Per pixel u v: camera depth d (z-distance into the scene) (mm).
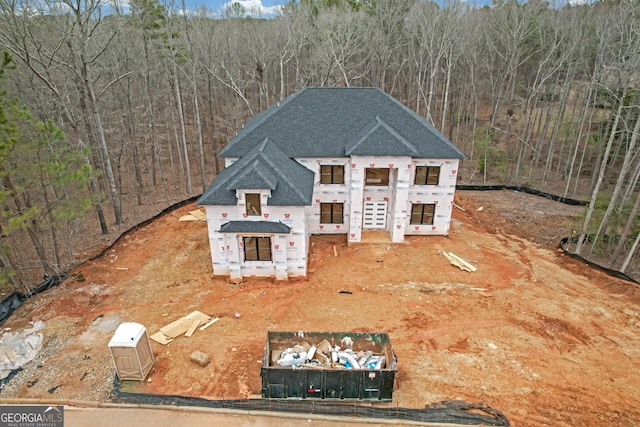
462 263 25688
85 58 28297
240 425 14500
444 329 19547
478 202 37688
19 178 21016
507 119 52406
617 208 28766
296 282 23844
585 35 41000
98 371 16859
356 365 16016
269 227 22438
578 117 46531
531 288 23344
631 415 14805
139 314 20969
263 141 26719
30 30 27656
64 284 23391
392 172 27734
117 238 30188
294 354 16625
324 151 26891
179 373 16734
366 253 27188
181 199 40250
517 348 18266
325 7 63531
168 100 51562
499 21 49750
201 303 21844
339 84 56219
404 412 14758
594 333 19375
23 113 19484
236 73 52594
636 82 29766
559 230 31422
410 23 52344
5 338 18656
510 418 14594
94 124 35094
